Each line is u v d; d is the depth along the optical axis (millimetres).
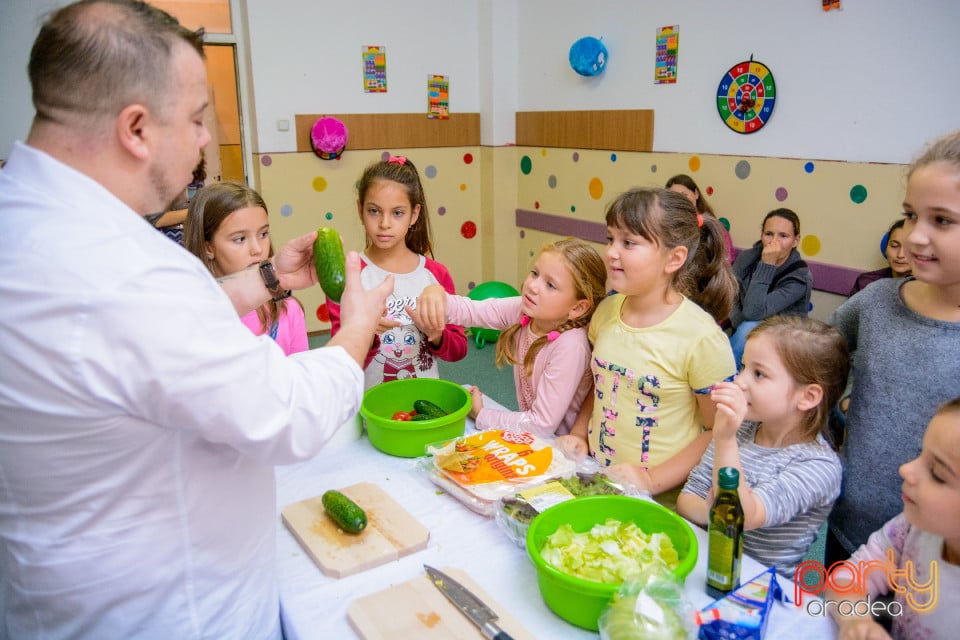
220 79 4164
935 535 967
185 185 886
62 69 759
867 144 2832
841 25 2834
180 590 884
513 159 4738
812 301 3146
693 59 3443
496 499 1223
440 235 4777
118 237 757
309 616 998
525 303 1596
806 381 1196
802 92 3018
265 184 4141
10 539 848
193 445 851
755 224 3326
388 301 1950
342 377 919
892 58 2695
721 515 986
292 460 865
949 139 1047
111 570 842
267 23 3945
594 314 1593
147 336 732
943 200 1021
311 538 1154
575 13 4059
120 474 810
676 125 3598
